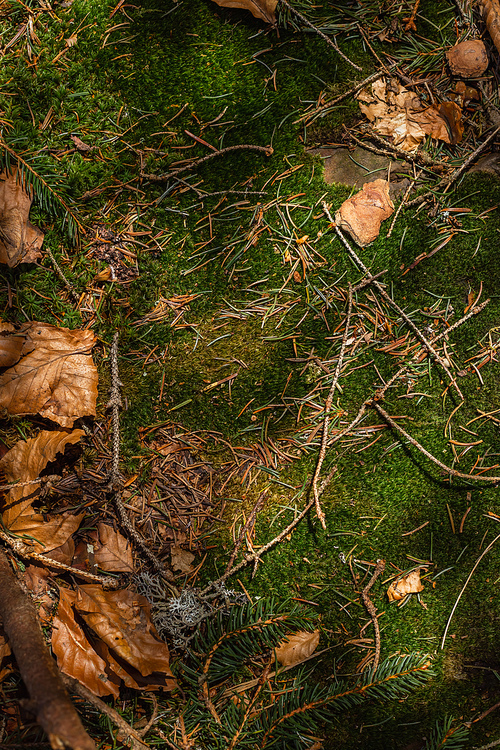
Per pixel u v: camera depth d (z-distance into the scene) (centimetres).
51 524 225
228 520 244
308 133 248
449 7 250
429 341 249
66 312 241
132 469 242
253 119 245
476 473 246
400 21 249
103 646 220
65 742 131
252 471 246
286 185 247
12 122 237
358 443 247
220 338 247
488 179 250
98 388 243
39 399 223
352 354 247
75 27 242
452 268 249
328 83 247
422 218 249
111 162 243
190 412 246
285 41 246
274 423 247
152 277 246
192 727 232
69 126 241
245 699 236
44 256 240
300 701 232
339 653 241
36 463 223
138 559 237
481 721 239
